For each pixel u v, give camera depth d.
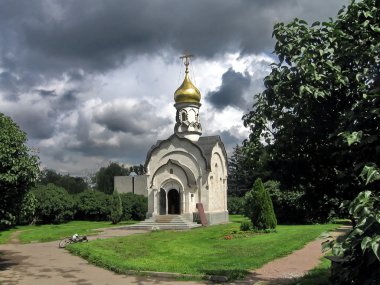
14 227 36.88
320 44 7.16
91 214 46.56
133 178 56.84
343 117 6.37
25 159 14.56
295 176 8.36
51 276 14.50
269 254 16.78
